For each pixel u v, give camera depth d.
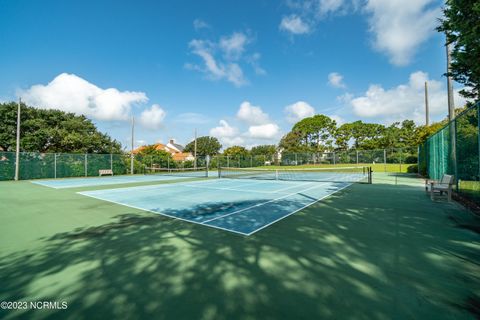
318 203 8.03
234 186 13.77
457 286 2.76
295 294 2.65
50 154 21.64
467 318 2.20
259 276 3.07
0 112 24.05
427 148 17.02
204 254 3.80
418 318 2.21
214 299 2.58
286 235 4.71
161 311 2.38
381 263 3.39
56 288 2.84
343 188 12.13
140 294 2.69
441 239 4.36
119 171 26.72
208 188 12.84
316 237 4.56
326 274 3.09
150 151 38.03
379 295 2.60
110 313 2.36
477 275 3.02
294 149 54.38
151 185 14.82
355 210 6.88
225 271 3.22
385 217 6.03
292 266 3.34
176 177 22.19
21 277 3.11
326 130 56.19
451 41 6.96
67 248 4.13
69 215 6.64
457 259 3.50
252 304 2.48
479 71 6.51
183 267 3.35
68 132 27.47
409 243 4.18
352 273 3.11
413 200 8.37
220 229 5.17
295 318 2.25
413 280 2.91
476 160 6.99
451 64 7.35
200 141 70.44
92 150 29.19
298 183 15.16
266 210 7.04
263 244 4.22
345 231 4.92
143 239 4.57
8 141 23.98
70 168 22.81
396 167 29.62
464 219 5.76
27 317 2.32
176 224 5.61
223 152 66.44
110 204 8.29
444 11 6.41
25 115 25.78
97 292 2.74
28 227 5.46
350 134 54.59
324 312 2.32
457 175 8.57
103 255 3.80
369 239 4.40
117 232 5.03
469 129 7.47
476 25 5.73
